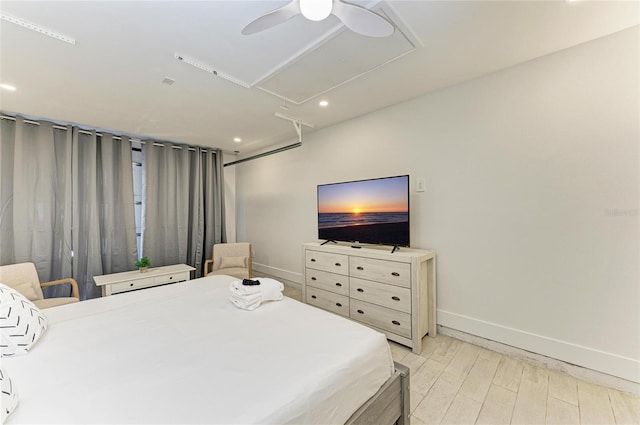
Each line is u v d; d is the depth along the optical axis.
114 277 3.44
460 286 2.62
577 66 2.01
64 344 1.40
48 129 3.37
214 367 1.19
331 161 3.81
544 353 2.16
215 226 5.03
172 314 1.80
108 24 1.69
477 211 2.51
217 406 0.95
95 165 3.69
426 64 2.23
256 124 3.64
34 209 3.28
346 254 2.99
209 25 1.72
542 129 2.16
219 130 3.88
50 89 2.55
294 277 4.45
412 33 1.83
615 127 1.88
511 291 2.33
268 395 1.00
